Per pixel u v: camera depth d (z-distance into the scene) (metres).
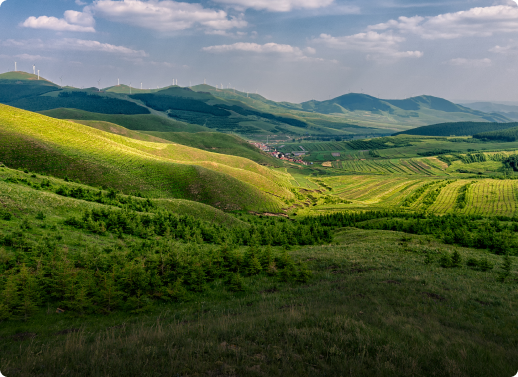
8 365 9.84
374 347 11.02
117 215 50.59
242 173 180.12
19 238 31.31
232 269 33.75
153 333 13.36
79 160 103.69
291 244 64.00
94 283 23.06
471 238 52.94
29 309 18.77
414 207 145.25
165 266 29.44
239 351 10.67
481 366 9.82
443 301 19.11
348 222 96.69
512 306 18.11
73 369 9.55
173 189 115.38
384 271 28.92
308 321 14.06
